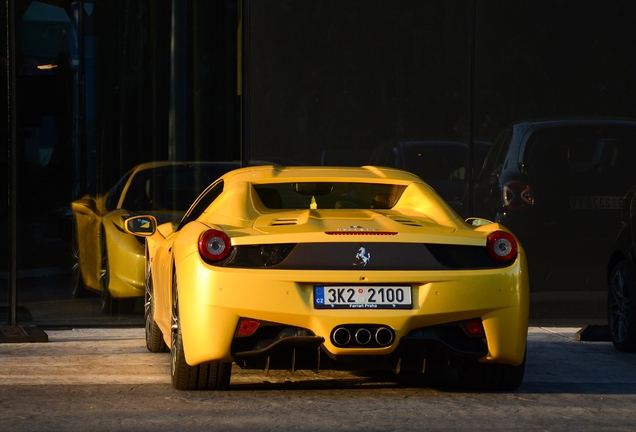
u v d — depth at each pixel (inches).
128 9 1100.5
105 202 1095.0
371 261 613.9
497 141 1119.0
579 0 1120.2
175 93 1111.6
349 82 1113.4
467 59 1118.4
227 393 674.8
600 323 1120.2
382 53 1114.1
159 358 848.9
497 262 637.9
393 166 1115.9
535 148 1119.0
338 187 732.0
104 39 1095.6
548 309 1118.4
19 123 1076.5
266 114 1115.3
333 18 1113.4
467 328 625.6
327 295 609.0
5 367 796.6
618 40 1125.1
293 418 593.6
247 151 1114.1
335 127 1114.1
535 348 934.4
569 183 1120.8
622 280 915.4
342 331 605.6
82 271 1086.4
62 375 758.5
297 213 684.7
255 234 625.9
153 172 1109.1
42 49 1081.4
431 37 1115.3
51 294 1078.4
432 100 1118.4
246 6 1109.1
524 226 1119.0
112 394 674.8
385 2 1112.2
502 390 696.4
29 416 604.1
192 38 1111.6
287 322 609.0
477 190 1118.4
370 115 1114.1
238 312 609.9
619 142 1122.7
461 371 700.0
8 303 1077.1
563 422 593.9
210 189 791.1
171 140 1111.6
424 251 622.5
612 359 868.0
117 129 1100.5
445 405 637.9
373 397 662.5
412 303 614.2
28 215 1076.5
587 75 1122.7
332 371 767.1
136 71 1103.6
